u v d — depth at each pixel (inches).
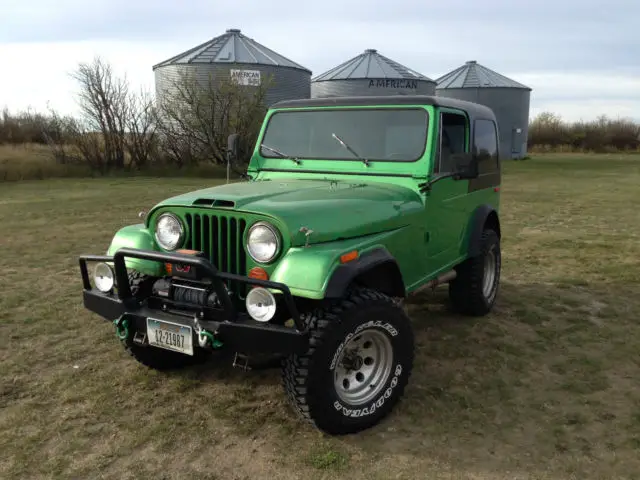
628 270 274.4
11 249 323.0
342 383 126.2
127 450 120.8
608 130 1995.6
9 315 206.2
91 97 892.6
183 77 952.9
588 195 618.8
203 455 119.3
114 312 133.0
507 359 169.2
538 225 414.9
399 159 155.6
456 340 183.3
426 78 1221.7
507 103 1470.2
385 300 125.9
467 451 120.9
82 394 145.0
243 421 132.6
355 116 163.0
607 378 157.3
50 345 178.7
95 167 909.8
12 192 627.2
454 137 168.6
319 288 110.3
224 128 930.1
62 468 114.2
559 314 210.4
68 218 436.5
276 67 988.6
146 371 158.9
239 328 114.3
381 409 129.8
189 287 126.4
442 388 149.7
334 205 128.3
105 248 326.6
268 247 116.7
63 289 241.8
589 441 125.2
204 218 126.0
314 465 115.2
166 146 951.6
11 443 122.8
